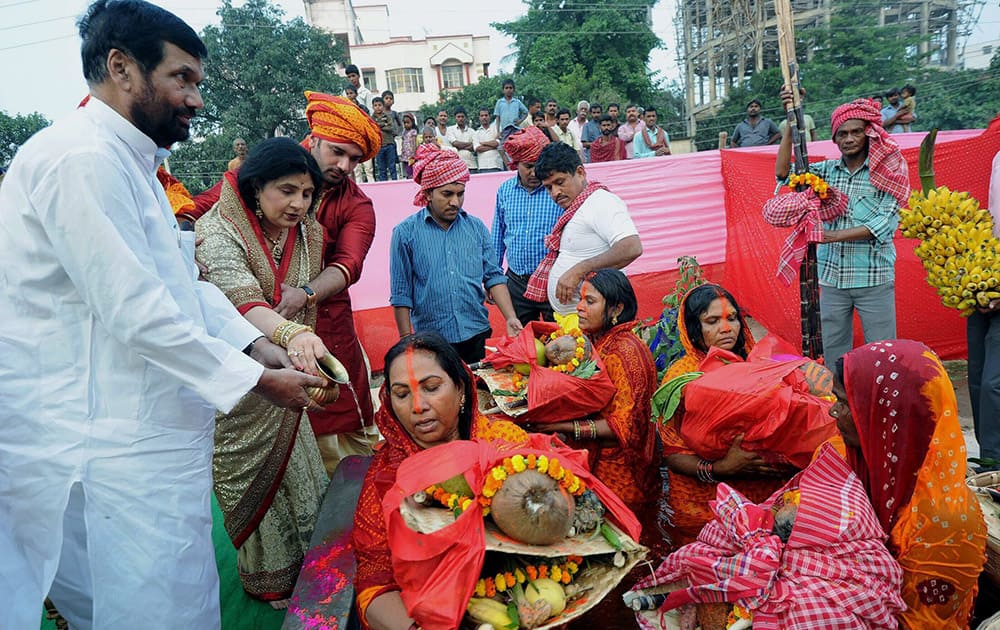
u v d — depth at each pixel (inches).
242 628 117.9
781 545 73.9
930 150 140.7
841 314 195.3
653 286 295.4
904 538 75.0
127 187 76.6
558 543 73.7
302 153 107.2
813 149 298.0
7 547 79.9
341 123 126.2
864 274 187.9
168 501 81.6
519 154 189.9
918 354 73.5
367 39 2253.9
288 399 85.8
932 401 72.0
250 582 120.3
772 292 273.7
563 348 119.8
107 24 75.0
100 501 78.4
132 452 79.0
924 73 1258.6
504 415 123.4
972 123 1161.4
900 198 177.8
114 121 77.9
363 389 144.6
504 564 76.7
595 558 78.4
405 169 504.1
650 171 288.5
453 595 67.8
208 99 1013.2
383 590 77.7
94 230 72.1
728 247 296.0
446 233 169.8
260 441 110.6
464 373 92.4
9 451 77.2
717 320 113.4
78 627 93.7
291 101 978.7
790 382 99.6
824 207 168.2
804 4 1355.8
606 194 155.9
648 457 123.4
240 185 108.0
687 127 1381.6
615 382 120.3
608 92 1216.8
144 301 74.3
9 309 76.5
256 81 992.9
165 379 80.6
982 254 135.7
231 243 108.5
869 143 180.7
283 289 113.8
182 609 83.4
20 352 76.7
